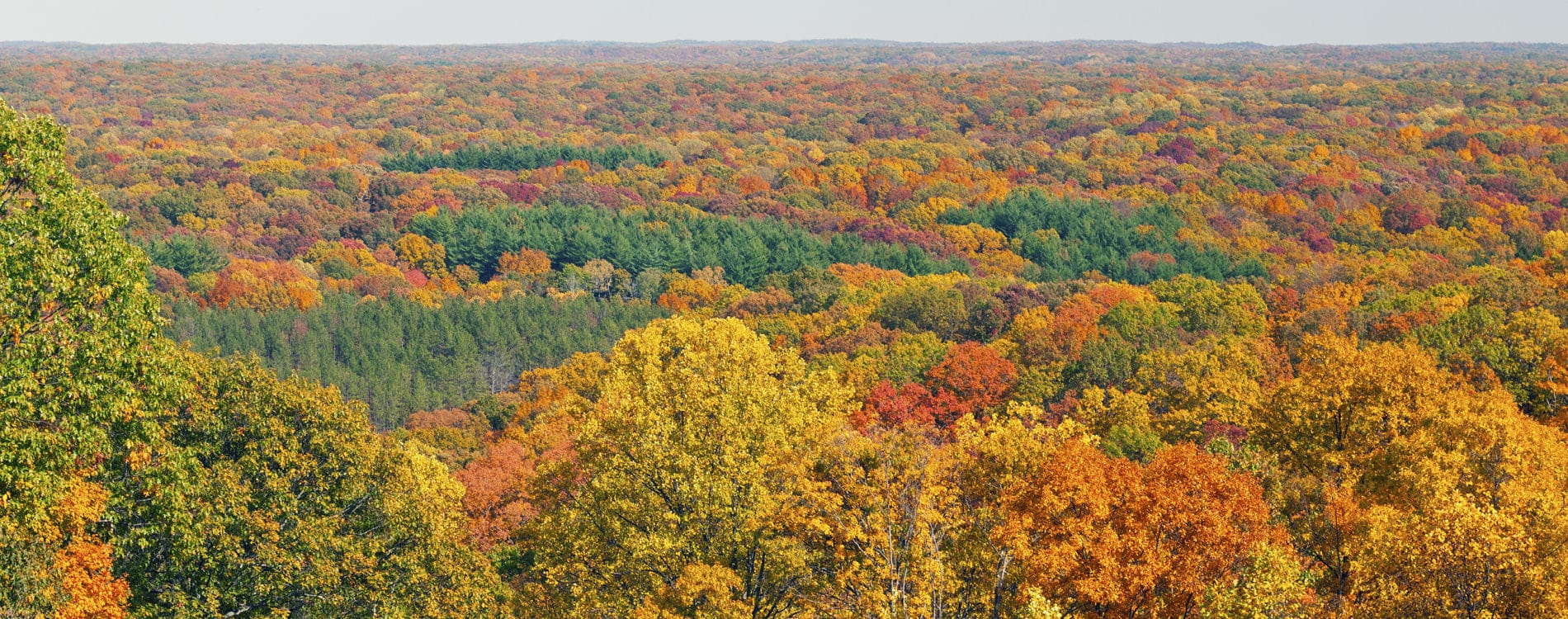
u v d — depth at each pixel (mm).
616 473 34656
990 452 33281
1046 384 77875
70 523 26234
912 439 33031
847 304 138250
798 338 124500
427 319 161375
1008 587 30703
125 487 29250
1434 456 36906
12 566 23000
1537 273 125875
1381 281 127062
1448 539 24453
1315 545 33688
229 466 31984
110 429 27547
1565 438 46031
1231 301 110625
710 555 32562
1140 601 27234
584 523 35438
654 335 41531
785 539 32219
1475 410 40906
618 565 34625
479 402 124562
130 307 26516
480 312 164375
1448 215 192125
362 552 33875
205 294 172125
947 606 30516
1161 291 124750
